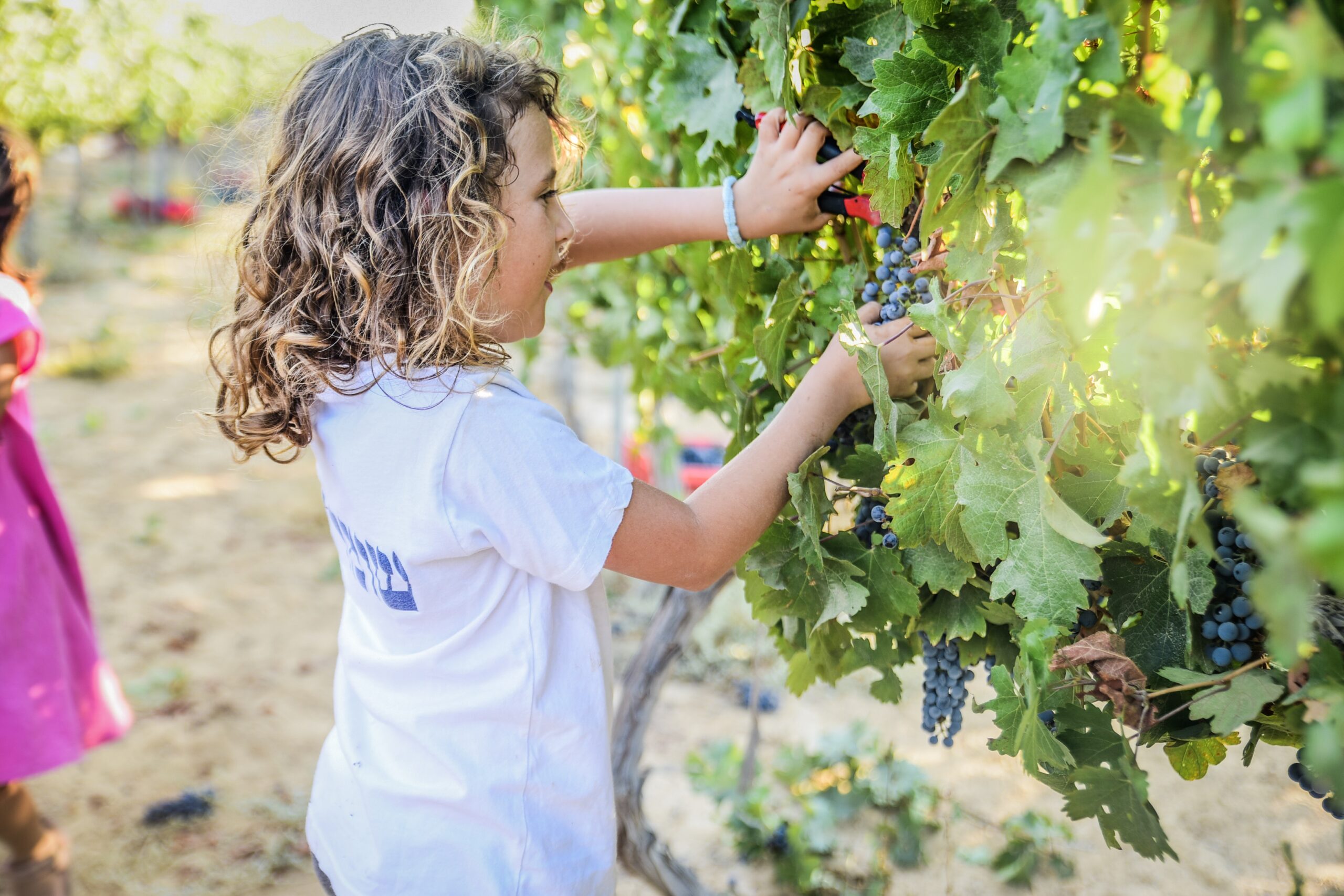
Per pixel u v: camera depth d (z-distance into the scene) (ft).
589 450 3.30
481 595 3.41
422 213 3.32
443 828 3.44
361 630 3.84
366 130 3.38
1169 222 1.90
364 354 3.43
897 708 12.34
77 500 19.38
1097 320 2.31
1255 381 1.93
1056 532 2.79
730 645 13.96
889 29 3.27
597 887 3.57
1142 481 2.30
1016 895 8.94
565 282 8.80
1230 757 10.59
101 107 24.14
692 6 4.42
